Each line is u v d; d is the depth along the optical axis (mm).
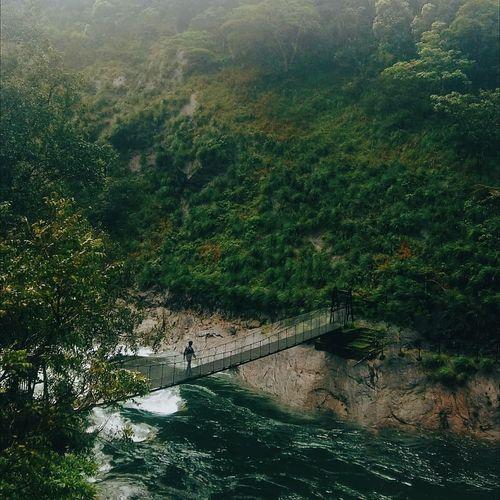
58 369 13703
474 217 30797
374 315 28422
